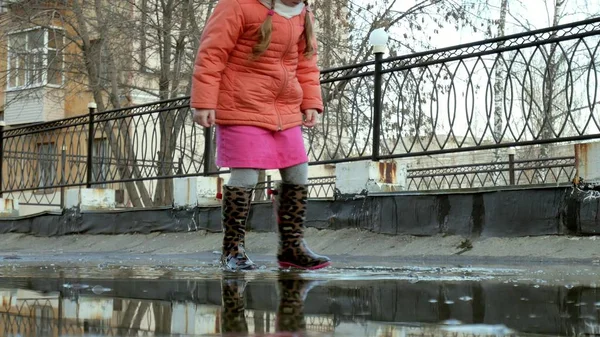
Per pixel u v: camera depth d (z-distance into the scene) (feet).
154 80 49.39
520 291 6.53
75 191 26.50
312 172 61.31
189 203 21.97
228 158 11.34
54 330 4.17
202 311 5.27
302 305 5.68
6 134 32.22
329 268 11.10
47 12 45.78
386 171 17.84
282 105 11.50
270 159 11.39
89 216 25.75
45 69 47.29
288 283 7.88
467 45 16.96
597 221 13.38
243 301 6.01
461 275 8.89
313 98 12.08
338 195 18.15
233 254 11.32
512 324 4.47
